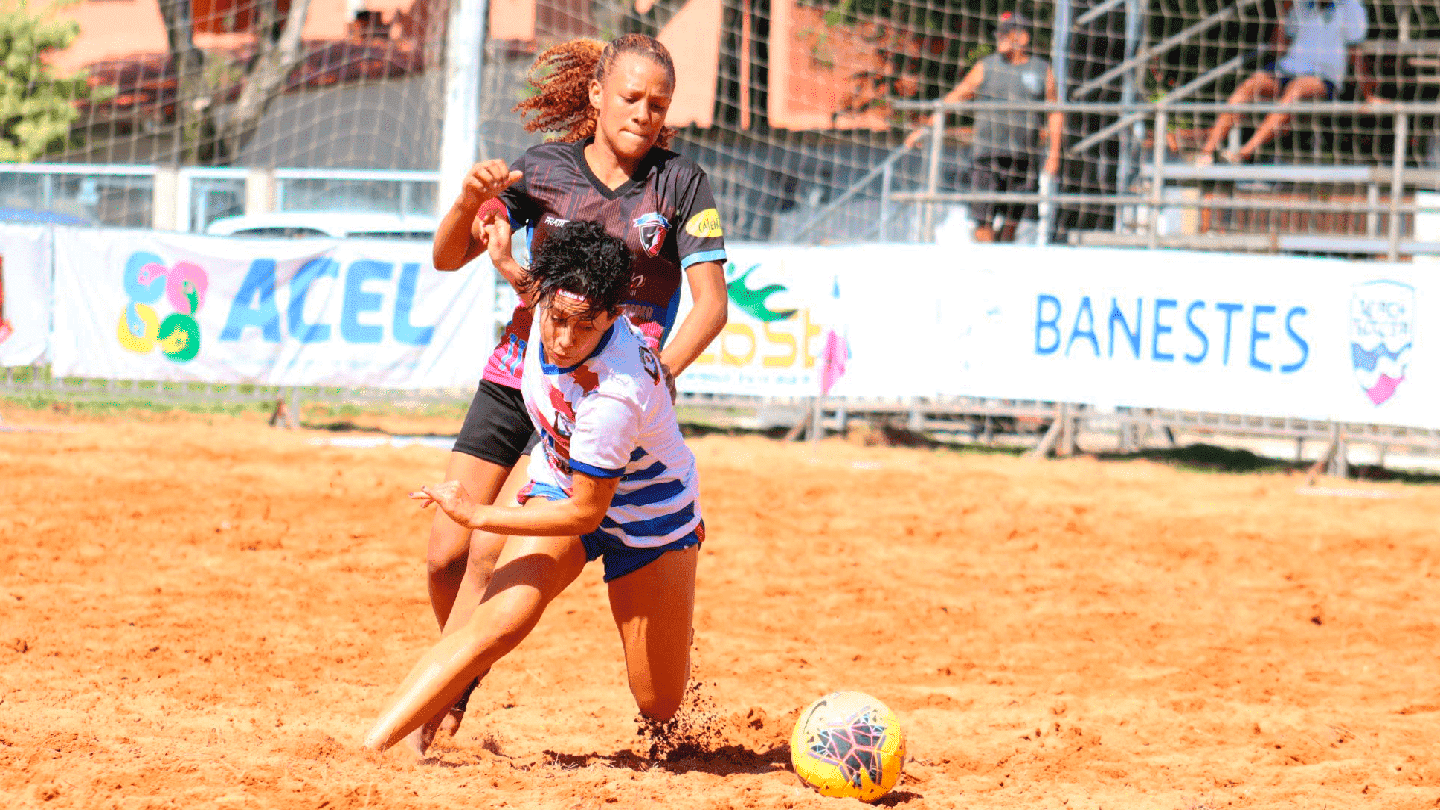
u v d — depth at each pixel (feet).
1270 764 55.47
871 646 76.13
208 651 68.90
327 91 252.21
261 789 43.93
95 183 222.07
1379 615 86.74
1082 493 132.26
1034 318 143.64
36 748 47.93
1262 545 109.29
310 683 64.28
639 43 47.55
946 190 202.69
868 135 252.62
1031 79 180.96
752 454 149.28
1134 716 62.85
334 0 256.52
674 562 48.60
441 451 141.59
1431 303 137.59
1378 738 59.67
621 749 55.36
